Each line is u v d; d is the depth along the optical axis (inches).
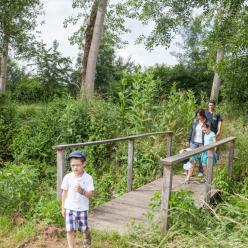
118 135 459.8
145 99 468.4
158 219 221.8
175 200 221.1
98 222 238.2
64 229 219.6
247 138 422.0
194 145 348.8
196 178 373.1
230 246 193.8
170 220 220.2
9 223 226.2
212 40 406.3
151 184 346.9
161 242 201.3
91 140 442.6
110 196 356.2
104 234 216.7
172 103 496.4
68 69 1342.3
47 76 1289.4
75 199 193.5
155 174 402.9
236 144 430.6
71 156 193.3
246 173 390.6
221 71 386.9
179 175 392.2
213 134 341.7
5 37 751.1
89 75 661.9
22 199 253.8
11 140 507.2
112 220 242.2
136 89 479.2
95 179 376.8
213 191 304.3
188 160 346.9
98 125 456.1
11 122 542.9
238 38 362.9
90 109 486.0
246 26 365.7
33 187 276.4
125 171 398.6
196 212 229.8
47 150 459.2
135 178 389.1
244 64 375.6
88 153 427.2
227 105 419.8
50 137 466.6
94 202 333.7
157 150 422.9
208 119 380.5
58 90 1202.0
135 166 409.4
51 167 434.0
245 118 438.0
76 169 191.9
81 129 461.1
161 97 526.9
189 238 205.5
